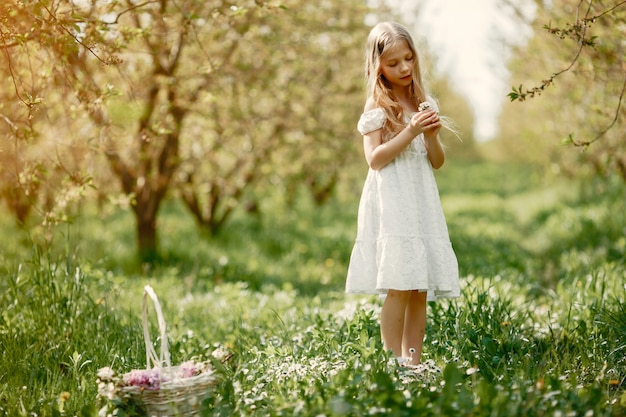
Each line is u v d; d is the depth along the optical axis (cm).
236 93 866
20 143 495
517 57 888
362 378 338
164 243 1149
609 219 1048
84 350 449
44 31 410
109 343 470
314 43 929
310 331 491
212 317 634
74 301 498
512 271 788
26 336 456
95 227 1201
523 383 334
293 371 379
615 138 895
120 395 327
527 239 1270
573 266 769
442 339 448
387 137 401
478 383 324
